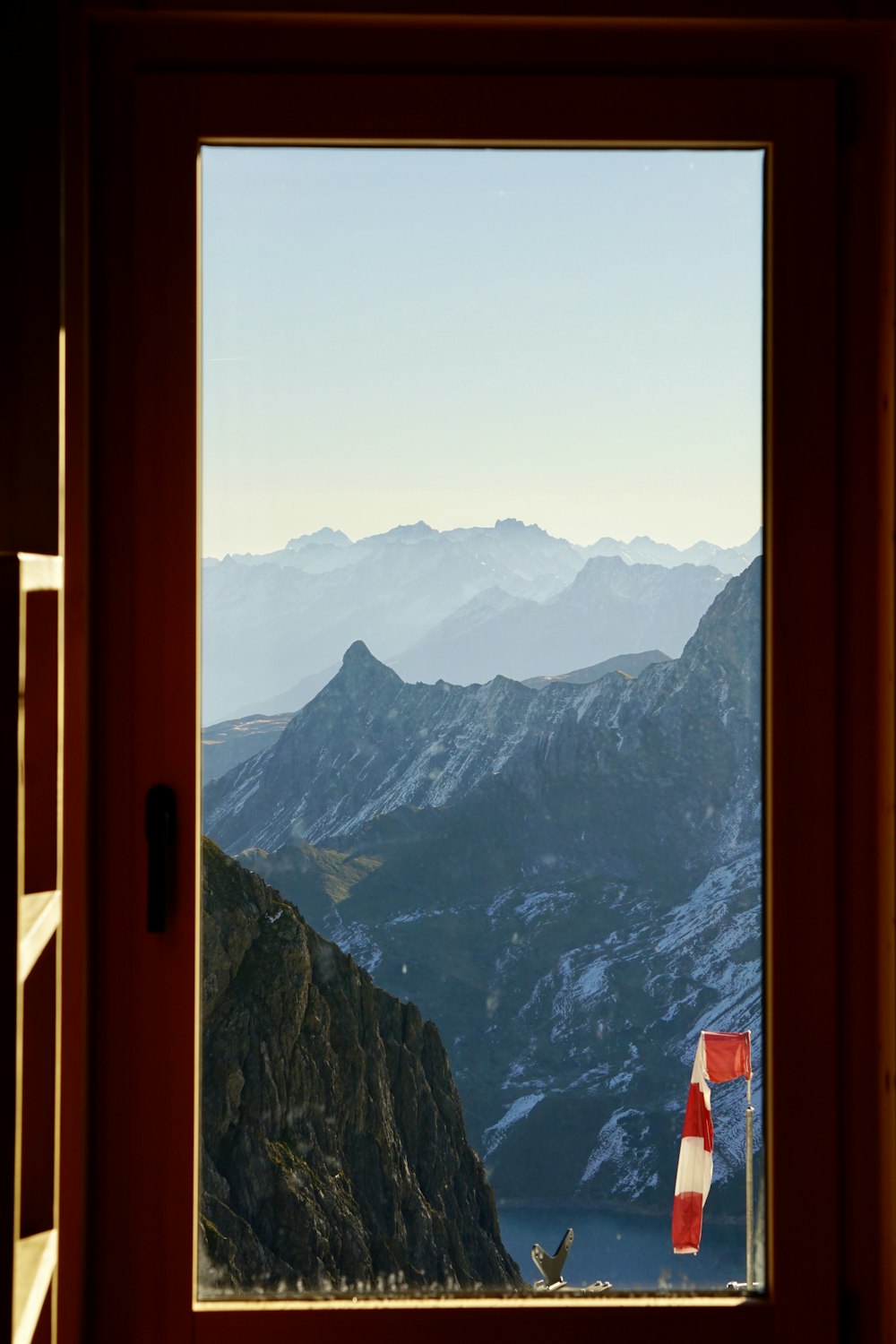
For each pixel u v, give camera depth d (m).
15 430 2.61
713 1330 2.66
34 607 2.57
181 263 2.68
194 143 2.67
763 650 2.72
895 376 2.65
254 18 2.66
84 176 2.65
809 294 2.69
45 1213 2.53
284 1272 2.68
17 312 2.61
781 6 2.66
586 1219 2.70
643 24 2.67
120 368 2.67
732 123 2.69
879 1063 2.67
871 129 2.69
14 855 2.42
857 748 2.69
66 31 2.63
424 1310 2.66
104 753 2.67
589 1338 2.66
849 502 2.69
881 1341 2.66
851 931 2.68
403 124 2.68
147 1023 2.66
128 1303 2.65
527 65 2.69
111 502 2.68
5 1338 2.41
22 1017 2.48
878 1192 2.67
